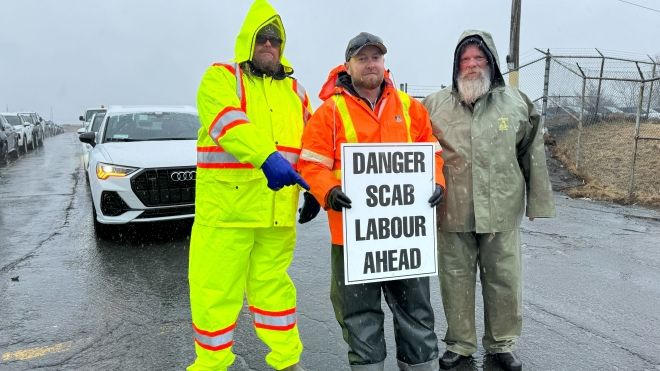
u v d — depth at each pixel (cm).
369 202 282
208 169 283
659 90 1480
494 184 315
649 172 1055
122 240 672
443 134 323
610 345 364
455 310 332
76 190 1177
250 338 381
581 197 995
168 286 494
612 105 1493
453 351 336
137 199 623
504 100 320
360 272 282
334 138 282
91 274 531
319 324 404
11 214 882
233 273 286
